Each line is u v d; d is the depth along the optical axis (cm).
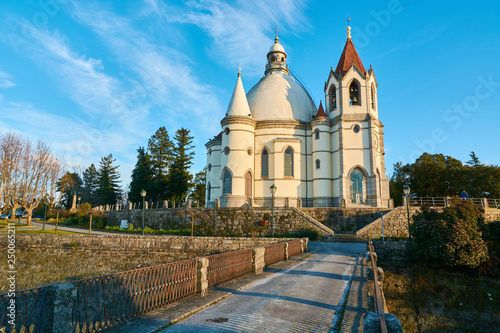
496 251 2559
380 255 2564
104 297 833
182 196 6650
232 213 3647
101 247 3141
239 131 4369
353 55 4588
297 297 1156
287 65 5550
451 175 4881
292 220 3466
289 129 4534
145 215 4375
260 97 4866
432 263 2408
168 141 6669
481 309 2059
